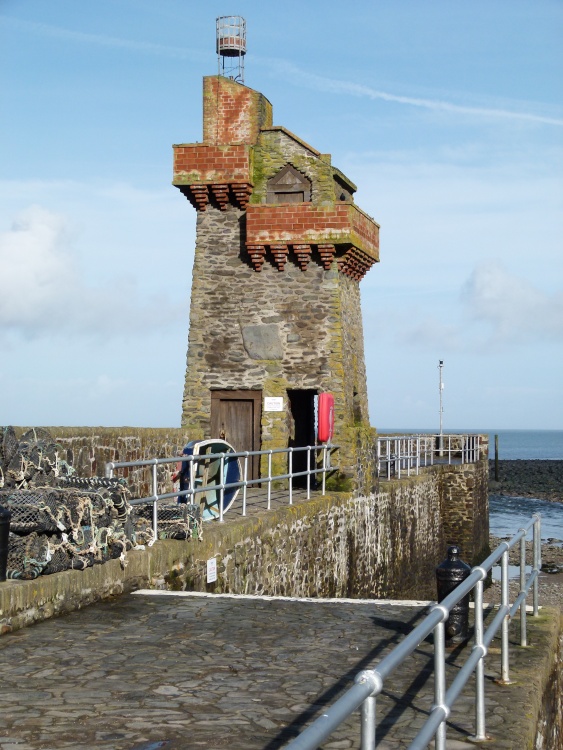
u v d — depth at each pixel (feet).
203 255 79.10
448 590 29.81
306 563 59.93
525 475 304.09
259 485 76.74
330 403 73.26
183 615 32.04
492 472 319.27
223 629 30.07
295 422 83.41
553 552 133.90
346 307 78.95
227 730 20.31
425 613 33.37
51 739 19.49
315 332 76.43
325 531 64.64
